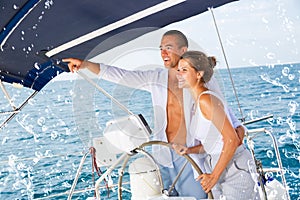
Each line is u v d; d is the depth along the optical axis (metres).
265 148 11.52
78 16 1.72
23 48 1.86
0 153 13.11
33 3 1.50
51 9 1.60
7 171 11.41
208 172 1.84
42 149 12.94
